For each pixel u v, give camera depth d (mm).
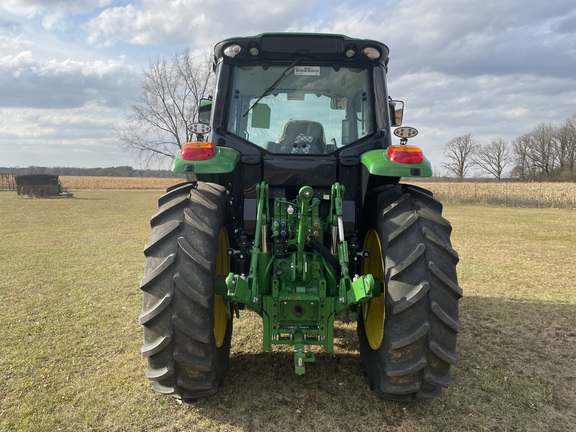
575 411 2758
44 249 9070
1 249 9047
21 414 2719
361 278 2596
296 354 2648
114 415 2709
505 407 2799
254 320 4531
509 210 22625
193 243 2590
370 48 3238
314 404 2818
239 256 3199
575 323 4414
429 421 2635
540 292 5641
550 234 11734
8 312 4762
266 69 3354
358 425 2592
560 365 3434
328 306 2779
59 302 5168
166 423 2625
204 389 2646
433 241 2590
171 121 29375
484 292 5652
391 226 2721
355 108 3365
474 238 10914
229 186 3307
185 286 2480
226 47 3268
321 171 3217
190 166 2803
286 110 3367
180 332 2480
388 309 2568
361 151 3223
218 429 2561
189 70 27953
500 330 4215
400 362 2543
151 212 18719
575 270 7047
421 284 2486
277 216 3029
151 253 2617
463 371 3316
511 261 7820
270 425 2590
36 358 3547
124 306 5012
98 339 3982
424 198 2938
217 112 3320
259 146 3305
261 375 3232
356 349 3732
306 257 2904
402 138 3051
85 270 7023
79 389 3031
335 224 3000
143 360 3521
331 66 3354
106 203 24984
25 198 30344
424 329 2469
